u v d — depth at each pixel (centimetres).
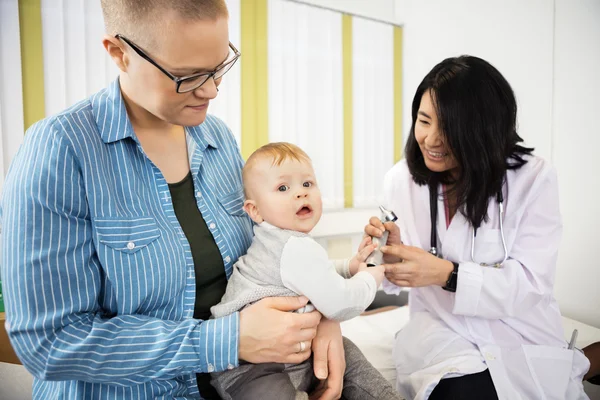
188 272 90
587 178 187
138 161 90
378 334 183
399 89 294
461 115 116
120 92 88
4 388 125
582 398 121
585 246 190
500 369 117
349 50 271
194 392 91
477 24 236
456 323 132
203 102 80
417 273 118
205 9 70
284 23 247
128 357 76
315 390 95
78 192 77
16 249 71
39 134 77
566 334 172
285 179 101
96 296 80
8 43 179
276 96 247
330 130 268
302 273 90
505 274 118
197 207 98
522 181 125
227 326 82
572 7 188
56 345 71
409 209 143
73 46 194
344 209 272
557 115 197
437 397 119
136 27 70
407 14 286
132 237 82
